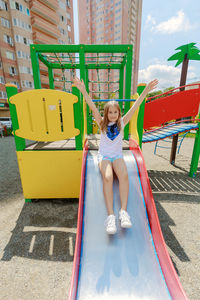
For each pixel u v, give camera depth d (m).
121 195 1.84
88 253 1.55
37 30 20.53
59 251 1.91
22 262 1.77
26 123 2.54
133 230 1.73
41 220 2.46
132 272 1.43
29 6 19.09
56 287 1.51
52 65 4.69
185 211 2.70
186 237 2.13
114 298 1.29
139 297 1.29
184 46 4.26
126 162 2.45
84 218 1.81
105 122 2.15
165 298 1.29
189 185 3.69
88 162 2.40
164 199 3.09
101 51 3.62
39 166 2.76
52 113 2.50
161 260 1.49
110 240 1.64
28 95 2.42
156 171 4.59
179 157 5.98
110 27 39.75
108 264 1.48
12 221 2.44
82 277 1.40
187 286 1.52
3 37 18.06
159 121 3.87
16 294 1.45
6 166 5.11
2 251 1.91
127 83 3.68
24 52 19.55
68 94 2.43
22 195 3.25
